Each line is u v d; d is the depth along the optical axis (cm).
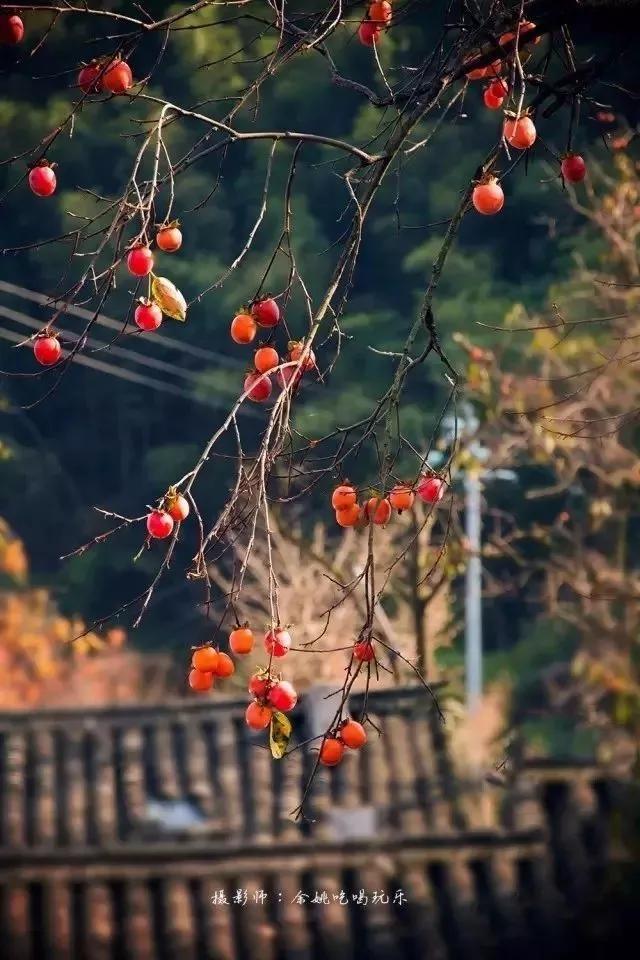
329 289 460
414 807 1275
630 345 1266
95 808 1354
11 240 2820
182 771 1378
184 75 2548
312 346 465
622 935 1150
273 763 1349
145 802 1351
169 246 452
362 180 516
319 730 1322
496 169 499
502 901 1193
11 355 2875
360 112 2838
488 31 527
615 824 1209
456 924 1184
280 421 436
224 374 2845
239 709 1423
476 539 1869
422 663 1331
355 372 2886
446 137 2866
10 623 2245
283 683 441
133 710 1436
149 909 1219
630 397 1334
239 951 1184
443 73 518
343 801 1285
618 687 1342
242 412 2778
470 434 1410
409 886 1209
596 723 1484
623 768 1278
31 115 2894
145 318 449
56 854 1248
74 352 455
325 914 1191
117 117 2900
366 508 461
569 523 2053
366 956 1172
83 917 1220
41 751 1408
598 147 1653
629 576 1470
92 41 479
